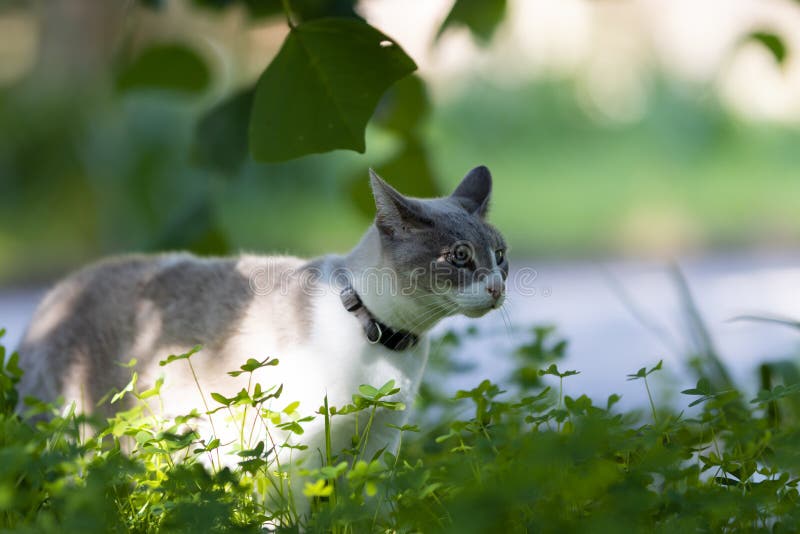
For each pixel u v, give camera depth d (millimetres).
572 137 26141
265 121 6551
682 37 27859
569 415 5719
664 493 5270
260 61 15953
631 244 19641
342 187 9625
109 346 6805
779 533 5023
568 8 27906
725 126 25938
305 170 20656
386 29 19094
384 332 6090
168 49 9195
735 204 22109
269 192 19719
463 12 9055
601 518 4664
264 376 6121
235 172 8305
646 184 23578
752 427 5891
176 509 4844
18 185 19594
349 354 6047
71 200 19141
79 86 19578
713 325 13523
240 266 6730
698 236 20078
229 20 13367
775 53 9633
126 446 6559
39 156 19641
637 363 12156
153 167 15750
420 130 9438
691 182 23812
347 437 6168
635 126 26453
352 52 6379
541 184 23453
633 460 5828
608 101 27250
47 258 18344
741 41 9781
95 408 6676
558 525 4762
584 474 5039
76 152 19281
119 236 16922
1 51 22344
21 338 7414
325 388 6000
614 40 28125
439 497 5434
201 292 6656
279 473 5578
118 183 16891
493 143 25438
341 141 6570
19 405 7102
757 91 26594
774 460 5477
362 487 5305
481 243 6457
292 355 6066
